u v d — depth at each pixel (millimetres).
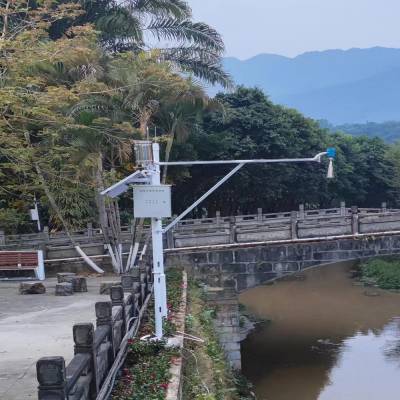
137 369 8906
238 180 37312
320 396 18688
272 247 20203
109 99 18375
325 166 42938
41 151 17141
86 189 19641
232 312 19719
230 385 14422
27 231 28938
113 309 9359
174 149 27438
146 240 20172
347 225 20797
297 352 23578
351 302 32562
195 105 19672
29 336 10469
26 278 18906
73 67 17984
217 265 19969
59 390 5199
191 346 11789
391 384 19812
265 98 41094
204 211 41812
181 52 24172
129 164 19609
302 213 28438
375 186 54469
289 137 39438
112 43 25125
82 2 23219
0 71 14570
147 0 23703
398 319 28562
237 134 37125
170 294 15406
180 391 8461
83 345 6688
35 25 14844
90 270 20328
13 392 7309
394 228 21172
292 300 33531
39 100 13766
